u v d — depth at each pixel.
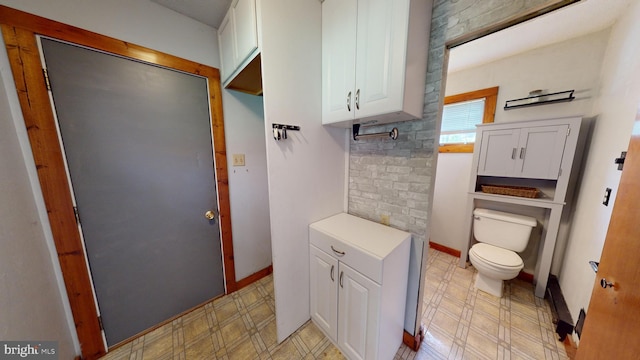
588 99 1.63
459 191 2.41
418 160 1.21
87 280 1.20
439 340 1.39
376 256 1.00
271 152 1.16
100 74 1.13
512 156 1.85
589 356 0.80
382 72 1.00
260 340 1.41
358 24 1.08
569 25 1.50
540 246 1.91
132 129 1.26
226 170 1.69
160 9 1.29
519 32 1.59
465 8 0.98
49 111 1.02
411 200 1.26
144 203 1.35
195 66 1.45
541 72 1.83
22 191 0.93
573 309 1.41
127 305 1.36
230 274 1.83
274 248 1.25
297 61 1.21
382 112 1.02
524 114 1.94
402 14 0.90
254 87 1.68
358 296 1.12
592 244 1.29
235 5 1.24
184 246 1.56
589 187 1.47
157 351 1.33
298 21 1.18
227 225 1.75
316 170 1.42
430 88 1.12
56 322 1.06
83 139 1.12
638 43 1.11
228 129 1.68
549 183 1.85
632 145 0.69
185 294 1.61
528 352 1.30
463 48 1.83
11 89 0.93
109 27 1.14
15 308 0.80
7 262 0.79
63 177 1.08
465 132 2.33
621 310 0.67
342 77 1.21
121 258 1.30
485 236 2.04
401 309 1.26
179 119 1.42
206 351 1.33
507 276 1.68
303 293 1.47
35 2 0.96
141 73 1.26
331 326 1.35
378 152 1.42
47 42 1.00
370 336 1.09
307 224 1.42
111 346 1.33
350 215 1.62
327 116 1.35
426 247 1.24
